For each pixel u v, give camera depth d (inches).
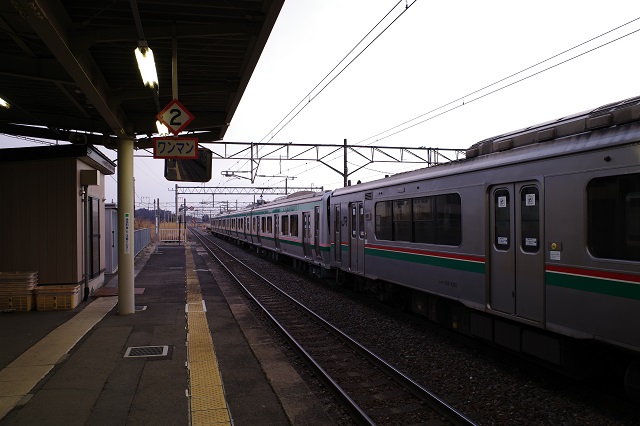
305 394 201.6
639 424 174.1
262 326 335.0
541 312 212.2
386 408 194.9
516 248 229.6
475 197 260.7
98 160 431.2
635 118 171.6
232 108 354.9
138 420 169.6
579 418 180.1
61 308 369.1
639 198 167.5
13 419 169.0
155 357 246.7
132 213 358.3
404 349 283.7
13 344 269.0
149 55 200.7
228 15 224.5
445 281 292.2
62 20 201.2
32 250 378.9
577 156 192.7
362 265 429.4
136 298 434.3
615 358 198.8
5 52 254.1
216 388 203.0
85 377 214.7
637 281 166.1
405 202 346.9
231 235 1529.3
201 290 499.8
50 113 369.4
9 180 377.4
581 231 189.9
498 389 213.2
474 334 268.8
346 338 297.0
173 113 245.4
